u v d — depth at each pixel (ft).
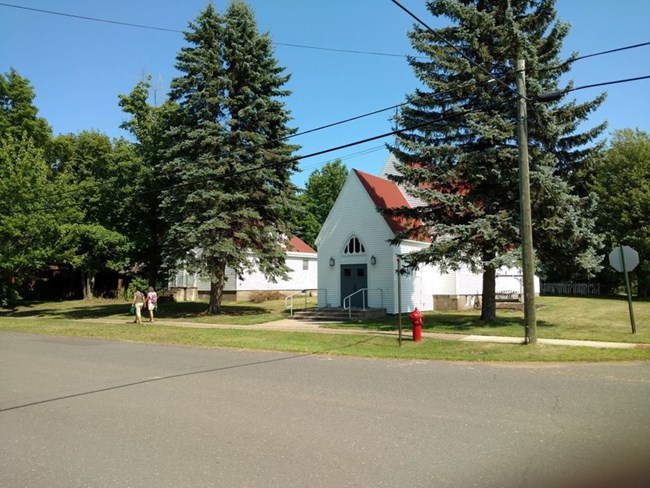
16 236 92.73
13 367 38.42
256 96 81.41
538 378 31.86
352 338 53.67
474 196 58.03
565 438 19.42
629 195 122.01
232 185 80.02
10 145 98.89
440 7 57.62
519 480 15.42
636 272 121.19
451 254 57.11
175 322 77.10
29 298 144.56
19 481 16.05
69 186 99.76
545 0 56.90
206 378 33.24
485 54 55.62
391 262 81.92
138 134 91.09
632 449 18.06
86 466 17.29
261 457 17.87
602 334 52.16
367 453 18.10
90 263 108.27
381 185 92.12
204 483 15.60
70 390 29.78
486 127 54.44
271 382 31.60
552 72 57.62
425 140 60.85
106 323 77.82
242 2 81.30
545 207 54.44
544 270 58.95
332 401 26.17
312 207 204.64
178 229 74.54
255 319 77.92
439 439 19.57
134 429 21.61
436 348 45.70
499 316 74.59
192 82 79.15
